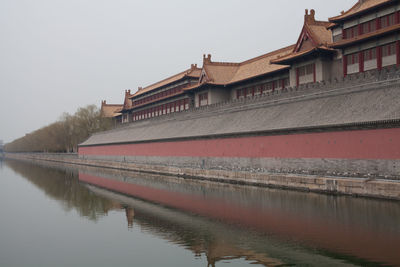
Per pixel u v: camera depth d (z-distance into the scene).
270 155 44.22
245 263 18.70
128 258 20.67
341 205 28.58
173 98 93.31
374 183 29.70
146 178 61.03
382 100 33.84
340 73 47.88
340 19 45.12
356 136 33.59
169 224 27.39
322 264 17.61
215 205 33.28
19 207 38.69
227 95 74.88
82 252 22.31
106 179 64.06
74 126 135.00
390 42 39.56
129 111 124.75
